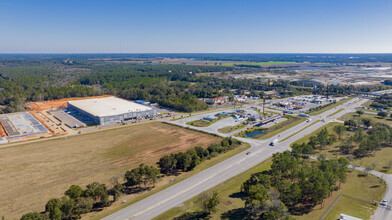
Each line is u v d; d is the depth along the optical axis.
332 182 94.00
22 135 165.75
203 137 166.50
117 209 88.19
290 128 188.75
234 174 114.62
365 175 111.75
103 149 144.50
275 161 113.88
